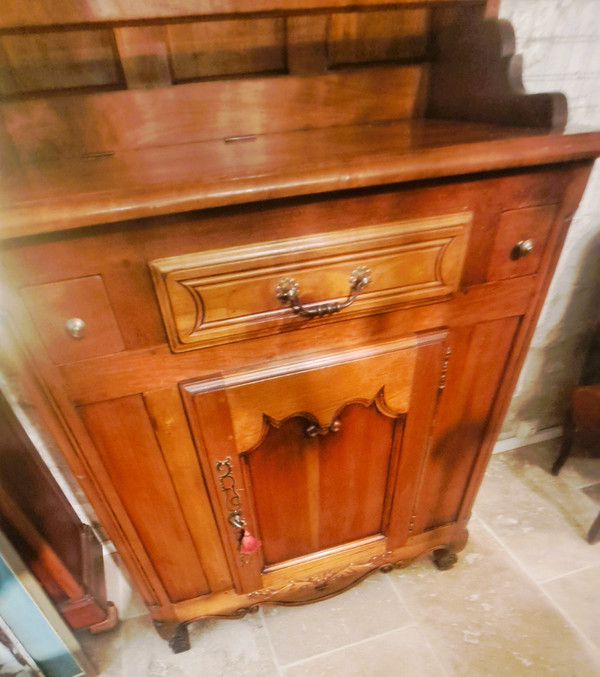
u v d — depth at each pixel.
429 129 0.63
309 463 0.69
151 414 0.56
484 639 0.92
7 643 0.77
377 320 0.57
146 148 0.68
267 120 0.72
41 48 0.61
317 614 0.98
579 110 0.93
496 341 0.66
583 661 0.88
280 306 0.51
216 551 0.75
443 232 0.52
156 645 0.94
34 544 0.78
